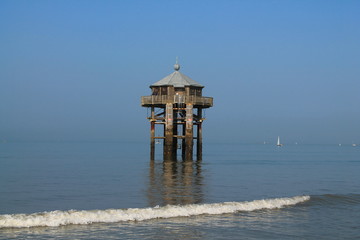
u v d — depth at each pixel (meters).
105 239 23.80
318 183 51.94
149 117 74.81
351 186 49.22
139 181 48.97
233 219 29.03
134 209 29.77
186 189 42.25
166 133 71.56
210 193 40.06
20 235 24.11
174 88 71.50
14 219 26.31
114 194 38.88
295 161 105.69
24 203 34.28
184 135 79.06
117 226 26.44
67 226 26.16
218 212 30.88
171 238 24.30
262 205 33.44
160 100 71.19
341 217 30.55
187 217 29.17
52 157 111.25
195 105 73.06
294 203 35.25
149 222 27.55
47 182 49.00
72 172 62.44
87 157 112.00
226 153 160.25
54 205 33.31
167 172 59.72
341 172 70.12
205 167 70.19
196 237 24.66
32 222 26.20
